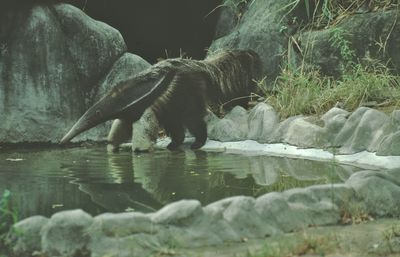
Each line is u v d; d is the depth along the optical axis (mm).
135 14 30703
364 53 24438
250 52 25203
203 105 22891
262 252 9398
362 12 25438
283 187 14203
